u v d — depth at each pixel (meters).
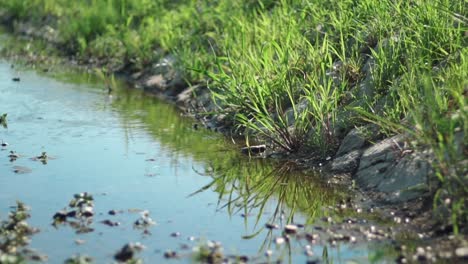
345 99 8.59
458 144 6.76
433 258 5.80
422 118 7.19
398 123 7.62
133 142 9.01
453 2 8.90
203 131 9.55
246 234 6.45
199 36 12.04
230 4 12.45
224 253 6.04
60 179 7.68
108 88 11.73
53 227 6.50
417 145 7.11
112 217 6.73
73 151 8.60
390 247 6.07
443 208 6.43
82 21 15.05
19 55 14.34
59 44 15.09
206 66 11.15
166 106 10.80
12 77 12.45
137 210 6.92
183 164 8.25
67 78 12.52
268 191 7.49
